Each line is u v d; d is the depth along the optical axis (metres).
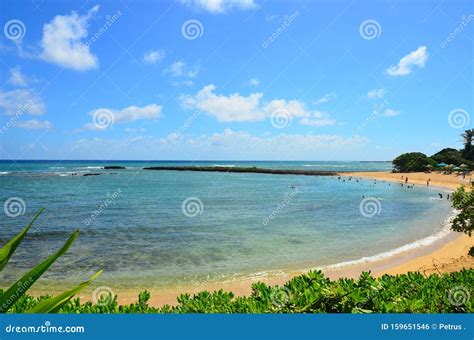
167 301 11.55
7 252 3.32
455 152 111.12
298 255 18.00
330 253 18.41
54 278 14.43
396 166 119.06
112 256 17.95
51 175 91.25
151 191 55.84
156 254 18.33
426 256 17.55
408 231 24.75
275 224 27.56
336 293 4.59
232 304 5.14
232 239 22.11
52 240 21.91
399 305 4.69
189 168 133.00
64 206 38.12
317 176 103.62
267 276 14.52
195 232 24.34
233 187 64.50
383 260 16.91
